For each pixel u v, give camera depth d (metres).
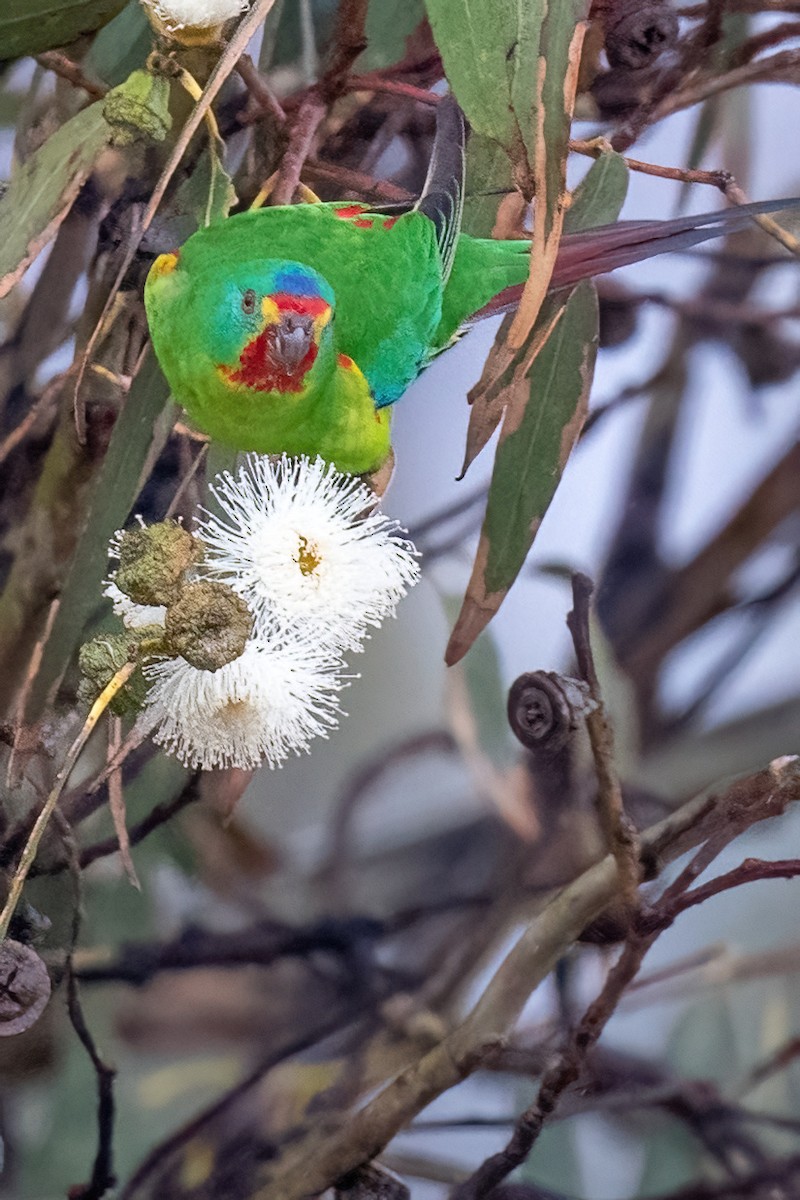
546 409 3.03
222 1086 3.95
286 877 4.23
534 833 4.01
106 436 3.04
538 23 2.40
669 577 4.64
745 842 4.39
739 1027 4.23
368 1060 3.98
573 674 4.05
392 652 4.56
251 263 2.95
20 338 3.23
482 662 3.98
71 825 2.97
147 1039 3.94
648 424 4.55
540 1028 3.86
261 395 3.00
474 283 3.40
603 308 4.37
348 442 3.23
